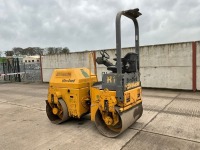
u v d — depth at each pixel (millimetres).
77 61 13570
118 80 3928
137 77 4602
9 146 3973
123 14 4223
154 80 10492
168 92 9305
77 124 5102
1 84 15648
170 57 9852
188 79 9492
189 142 3846
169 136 4148
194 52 9180
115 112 4035
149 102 7152
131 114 4312
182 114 5586
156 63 10312
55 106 5258
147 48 10500
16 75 17453
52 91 5184
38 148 3834
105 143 3922
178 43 9555
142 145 3777
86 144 3918
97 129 4695
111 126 4480
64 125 5066
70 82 4871
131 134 4301
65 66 14359
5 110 6984
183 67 9555
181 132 4332
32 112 6523
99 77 12227
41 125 5148
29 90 11688
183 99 7520
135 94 4434
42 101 8211
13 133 4664
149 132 4387
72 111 4914
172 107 6371
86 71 5270
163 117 5371
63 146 3869
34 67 16828
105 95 4105
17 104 7883
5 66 18406
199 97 7840
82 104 4863
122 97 3906
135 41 4734
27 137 4391
